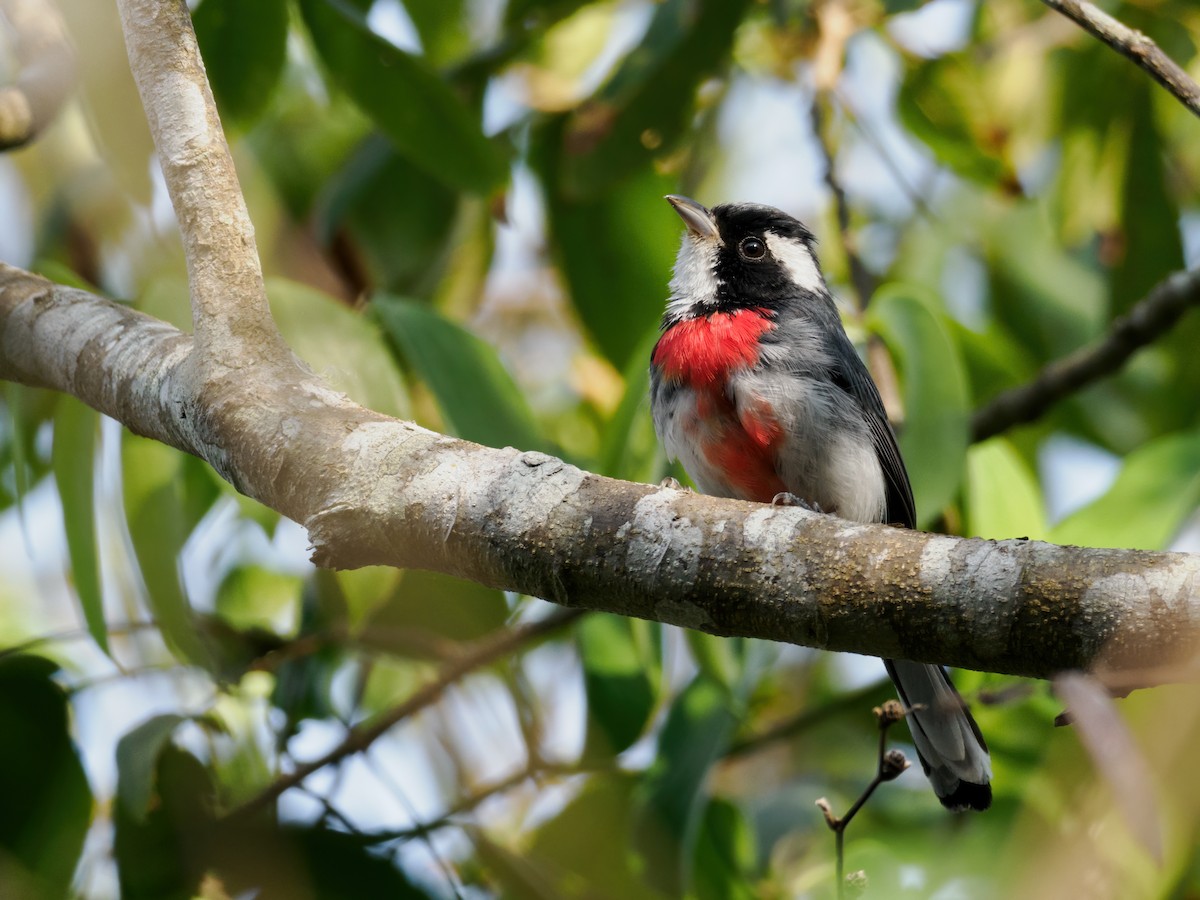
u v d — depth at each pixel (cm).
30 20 782
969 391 1065
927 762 845
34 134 761
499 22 1033
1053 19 1116
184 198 623
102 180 1026
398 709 857
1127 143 1035
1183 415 1114
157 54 643
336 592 898
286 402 583
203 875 797
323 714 923
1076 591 472
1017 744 907
